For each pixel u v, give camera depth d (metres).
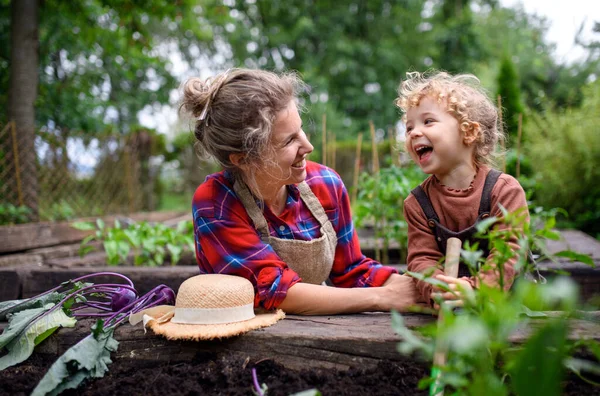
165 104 16.36
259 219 1.68
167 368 1.42
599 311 1.42
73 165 5.43
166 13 6.62
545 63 11.45
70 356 1.33
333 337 1.40
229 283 1.49
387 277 1.81
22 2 5.26
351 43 17.00
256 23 18.25
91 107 7.86
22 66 5.25
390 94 16.53
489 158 1.76
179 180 9.61
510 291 1.55
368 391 1.26
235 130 1.52
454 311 1.37
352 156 8.29
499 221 1.54
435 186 1.70
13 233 3.67
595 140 5.22
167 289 1.77
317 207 1.79
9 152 4.64
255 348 1.44
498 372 1.13
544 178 5.54
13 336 1.52
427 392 1.25
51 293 1.77
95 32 7.24
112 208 6.16
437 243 1.69
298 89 1.74
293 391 1.26
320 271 1.80
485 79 9.79
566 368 1.13
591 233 5.27
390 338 1.37
